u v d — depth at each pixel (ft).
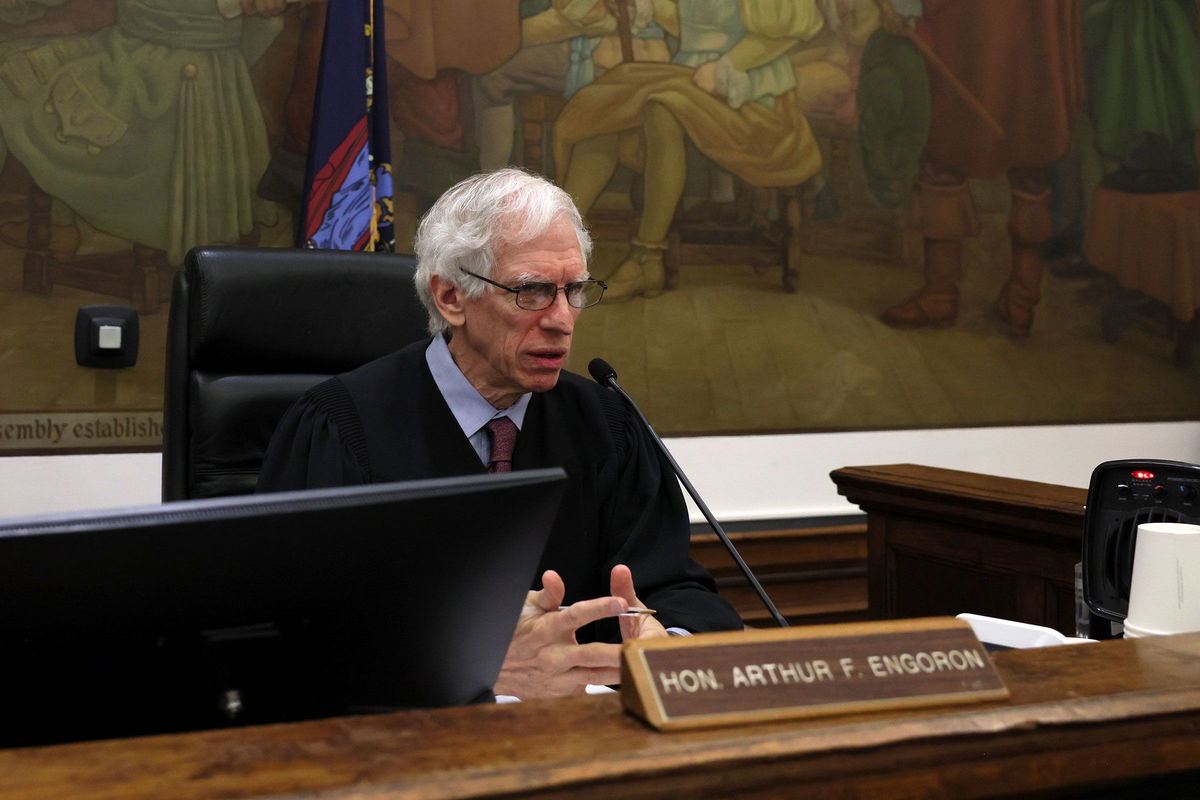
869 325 16.88
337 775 2.31
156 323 13.44
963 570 9.39
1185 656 3.28
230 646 3.03
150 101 13.43
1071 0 17.94
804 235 16.49
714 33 16.02
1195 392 18.86
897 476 10.21
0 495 12.79
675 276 15.85
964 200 17.40
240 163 13.76
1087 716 2.80
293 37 13.93
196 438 6.99
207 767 2.35
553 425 6.76
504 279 6.11
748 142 16.19
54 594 2.81
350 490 3.02
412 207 14.64
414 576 3.14
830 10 16.61
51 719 2.99
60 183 13.09
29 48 12.97
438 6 14.73
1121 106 18.30
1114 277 18.31
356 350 7.40
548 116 15.25
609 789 2.39
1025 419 17.76
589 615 4.70
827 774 2.58
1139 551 4.63
